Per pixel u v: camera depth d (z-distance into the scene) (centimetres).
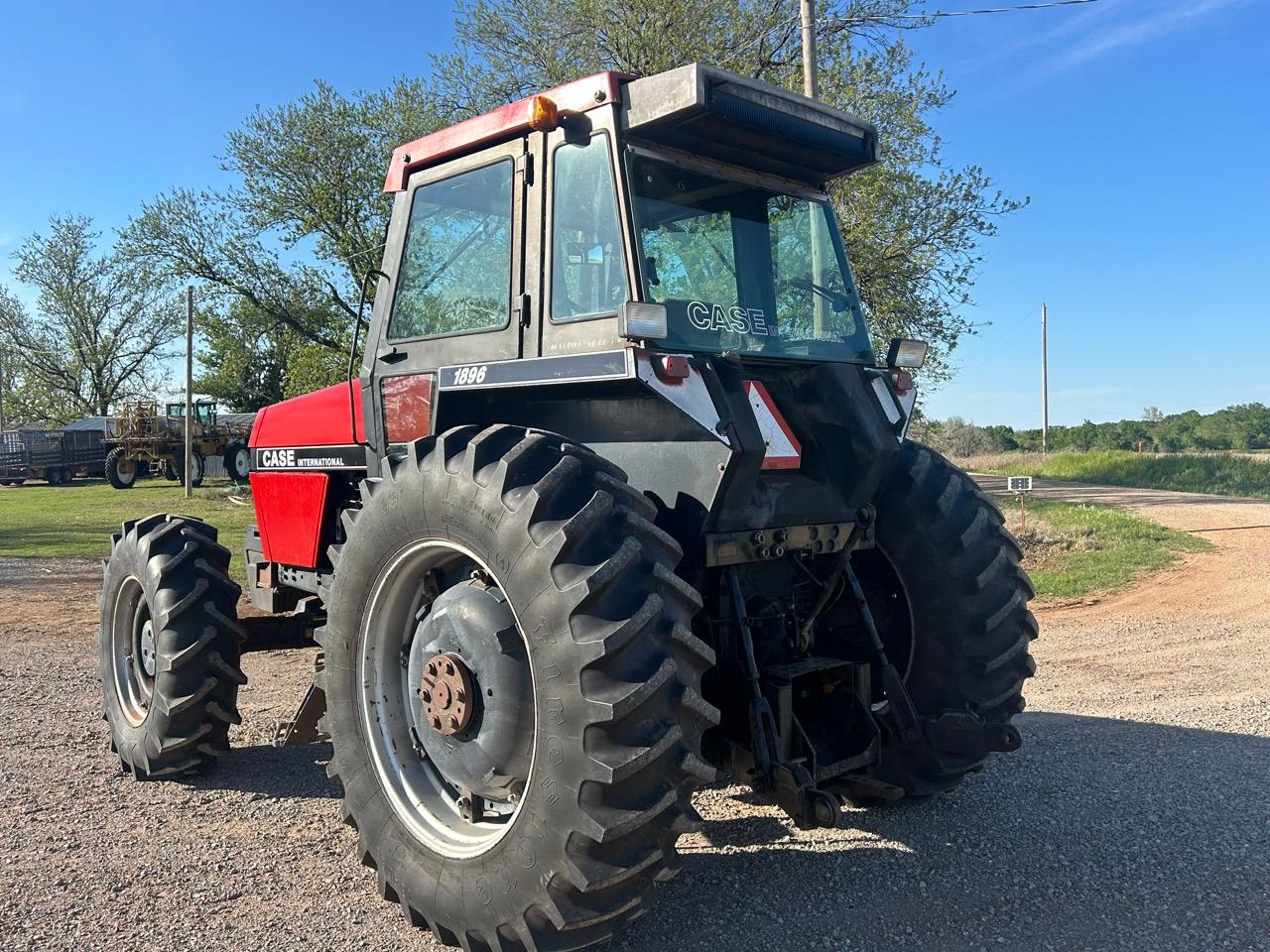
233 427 3428
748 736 337
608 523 271
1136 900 324
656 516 318
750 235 365
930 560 391
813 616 373
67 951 292
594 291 325
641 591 262
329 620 343
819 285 389
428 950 296
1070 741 509
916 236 1717
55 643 798
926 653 395
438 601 315
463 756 302
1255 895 326
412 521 310
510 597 275
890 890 334
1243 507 2012
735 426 303
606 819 252
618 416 333
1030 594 405
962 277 1772
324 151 2686
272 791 441
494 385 345
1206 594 1010
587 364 307
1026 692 630
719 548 317
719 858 362
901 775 396
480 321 364
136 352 5625
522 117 348
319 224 2681
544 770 263
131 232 2881
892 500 399
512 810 301
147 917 315
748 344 352
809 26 1372
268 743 520
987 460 4316
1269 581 1057
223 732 456
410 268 398
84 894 331
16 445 3462
